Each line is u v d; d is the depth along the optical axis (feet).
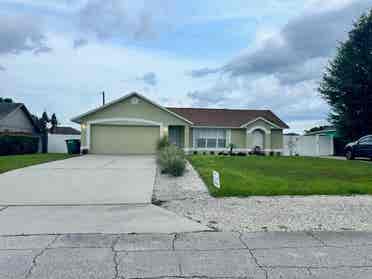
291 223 19.86
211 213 22.26
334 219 20.72
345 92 82.69
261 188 29.55
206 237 17.22
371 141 65.46
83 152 77.97
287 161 62.34
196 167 47.16
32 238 16.93
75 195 27.99
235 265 13.41
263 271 12.81
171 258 14.16
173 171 39.17
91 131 78.84
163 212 22.61
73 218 20.99
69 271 12.76
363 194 28.30
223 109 104.01
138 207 24.08
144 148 80.33
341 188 29.71
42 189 30.42
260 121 92.73
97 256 14.37
